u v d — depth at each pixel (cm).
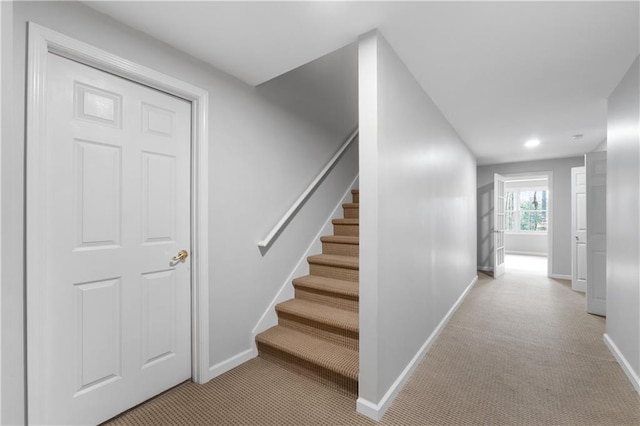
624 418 165
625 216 214
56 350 143
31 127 130
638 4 146
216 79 208
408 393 190
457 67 211
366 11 151
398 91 196
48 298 140
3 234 107
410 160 217
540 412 171
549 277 548
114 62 156
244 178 228
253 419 166
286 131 272
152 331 181
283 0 142
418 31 168
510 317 333
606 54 193
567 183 534
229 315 217
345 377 187
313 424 162
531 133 375
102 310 159
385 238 176
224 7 148
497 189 552
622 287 219
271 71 213
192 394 187
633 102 201
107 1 143
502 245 585
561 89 246
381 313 170
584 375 209
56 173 142
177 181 192
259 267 241
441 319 297
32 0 130
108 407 162
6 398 123
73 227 148
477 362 230
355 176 385
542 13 153
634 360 198
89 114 153
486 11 152
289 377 207
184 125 196
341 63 354
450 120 324
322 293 252
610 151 249
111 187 162
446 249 316
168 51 180
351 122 374
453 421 163
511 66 210
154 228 181
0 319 111
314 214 307
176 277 193
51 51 139
